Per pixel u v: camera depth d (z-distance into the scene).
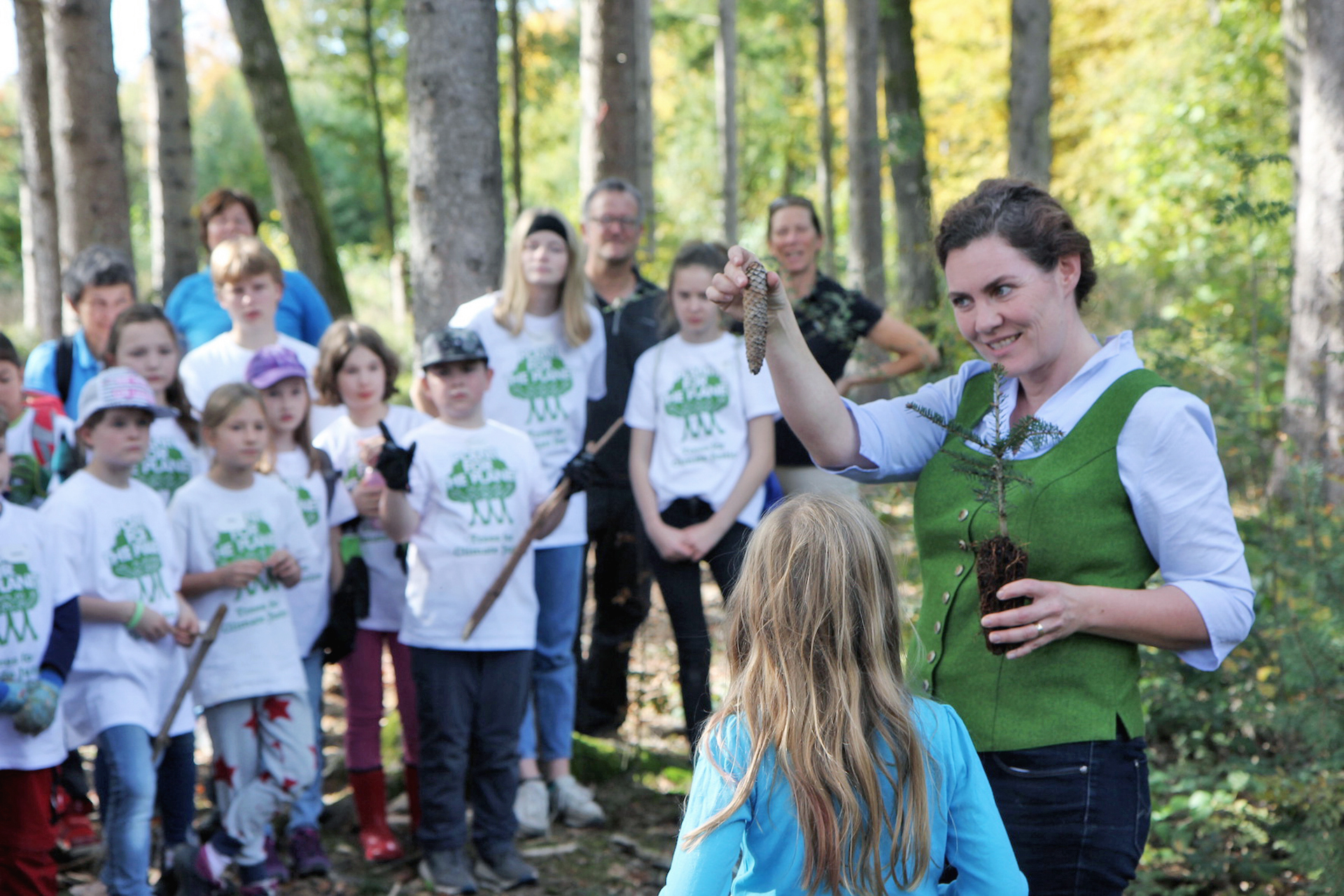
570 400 4.76
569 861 4.24
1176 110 13.02
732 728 1.96
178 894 3.75
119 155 6.71
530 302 4.70
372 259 21.38
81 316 4.81
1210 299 7.88
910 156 10.20
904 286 8.95
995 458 2.22
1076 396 2.30
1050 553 2.23
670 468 4.46
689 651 4.41
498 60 5.12
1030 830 2.21
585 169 9.00
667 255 7.71
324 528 4.31
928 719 1.99
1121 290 7.11
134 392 3.70
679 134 23.64
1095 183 17.08
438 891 3.93
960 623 2.33
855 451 2.47
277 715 3.88
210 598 3.90
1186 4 15.58
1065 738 2.20
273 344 4.86
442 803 3.98
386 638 4.49
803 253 5.12
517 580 4.11
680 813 4.62
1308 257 5.21
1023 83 8.41
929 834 1.90
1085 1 17.22
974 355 5.28
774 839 1.90
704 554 4.35
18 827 3.34
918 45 19.22
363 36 15.59
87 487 3.66
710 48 19.92
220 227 5.48
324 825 4.52
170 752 3.84
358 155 17.28
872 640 1.96
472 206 5.03
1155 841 3.87
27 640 3.33
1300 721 3.45
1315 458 4.38
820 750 1.88
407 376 14.40
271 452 4.22
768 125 22.08
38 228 11.02
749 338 2.21
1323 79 5.20
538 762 4.70
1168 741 4.50
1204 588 2.16
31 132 10.93
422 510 4.05
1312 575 3.59
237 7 10.23
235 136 24.19
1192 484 2.18
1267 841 3.76
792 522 2.02
